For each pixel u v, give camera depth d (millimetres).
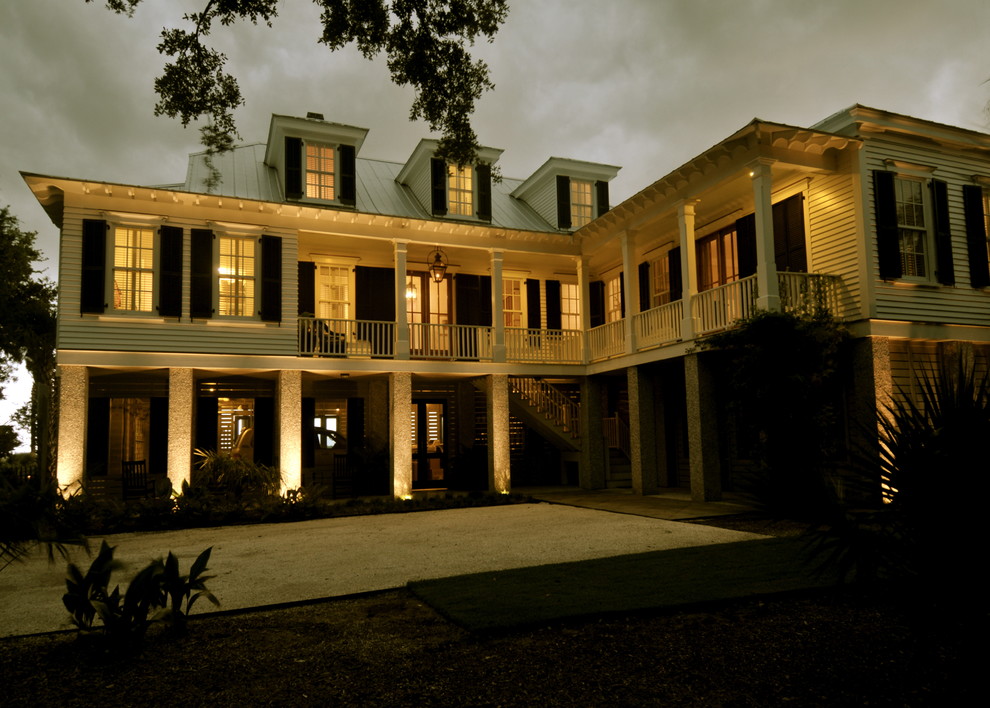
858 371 11945
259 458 16797
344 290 17906
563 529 10414
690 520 11000
